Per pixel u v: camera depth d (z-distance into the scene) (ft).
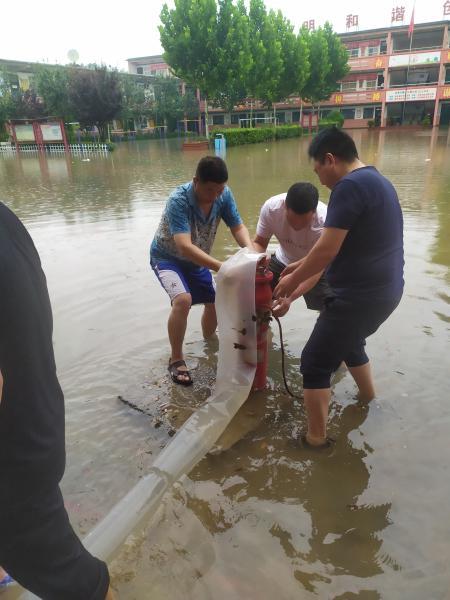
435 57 153.58
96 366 12.08
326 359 8.58
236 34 102.89
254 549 7.00
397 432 9.36
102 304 15.74
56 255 21.30
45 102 118.21
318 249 7.91
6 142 112.57
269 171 49.24
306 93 147.54
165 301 15.83
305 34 141.38
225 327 9.91
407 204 29.35
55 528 4.67
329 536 7.16
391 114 169.89
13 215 4.53
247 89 115.24
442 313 14.01
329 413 9.99
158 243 11.93
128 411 10.34
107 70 120.16
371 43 162.09
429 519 7.38
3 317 4.03
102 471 8.63
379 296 8.16
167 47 103.45
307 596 6.26
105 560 6.75
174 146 111.75
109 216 29.66
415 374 11.10
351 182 7.70
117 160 75.77
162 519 7.55
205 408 9.77
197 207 11.30
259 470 8.58
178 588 6.43
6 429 4.18
